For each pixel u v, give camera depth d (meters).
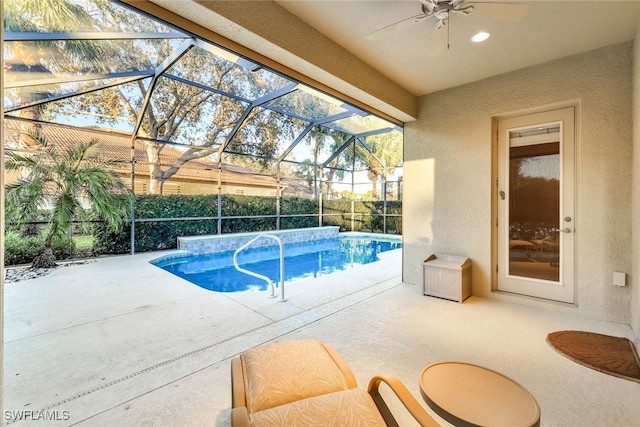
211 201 9.00
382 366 2.32
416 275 4.71
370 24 2.81
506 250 3.95
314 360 1.69
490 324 3.12
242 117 7.65
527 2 2.45
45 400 1.92
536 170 3.71
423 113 4.55
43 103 5.59
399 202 11.52
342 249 9.80
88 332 2.93
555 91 3.44
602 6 2.48
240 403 1.35
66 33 3.96
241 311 3.52
